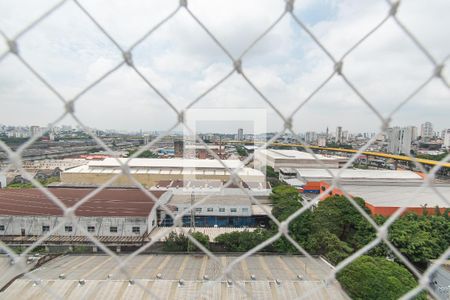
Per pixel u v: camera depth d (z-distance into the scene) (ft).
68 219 2.61
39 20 2.45
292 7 2.76
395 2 2.75
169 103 2.88
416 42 2.82
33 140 2.56
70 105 2.61
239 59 2.84
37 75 2.52
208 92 2.93
